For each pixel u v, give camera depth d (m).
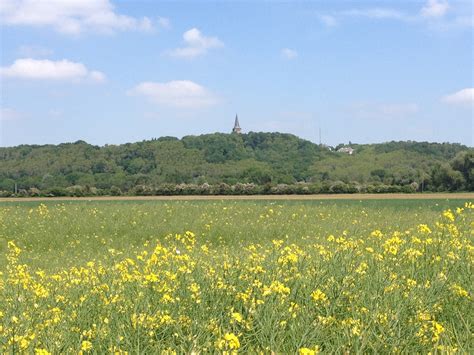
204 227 21.88
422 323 6.31
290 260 8.36
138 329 6.03
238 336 6.09
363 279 7.74
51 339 5.97
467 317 6.80
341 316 6.86
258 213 26.30
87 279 8.84
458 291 7.29
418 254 8.61
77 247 19.70
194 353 5.32
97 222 23.27
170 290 7.36
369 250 8.85
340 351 5.78
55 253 18.48
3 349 5.57
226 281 7.69
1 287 9.23
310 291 7.27
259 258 9.05
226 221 23.48
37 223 23.14
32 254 18.16
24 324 6.40
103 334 6.18
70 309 7.36
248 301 6.88
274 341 5.95
